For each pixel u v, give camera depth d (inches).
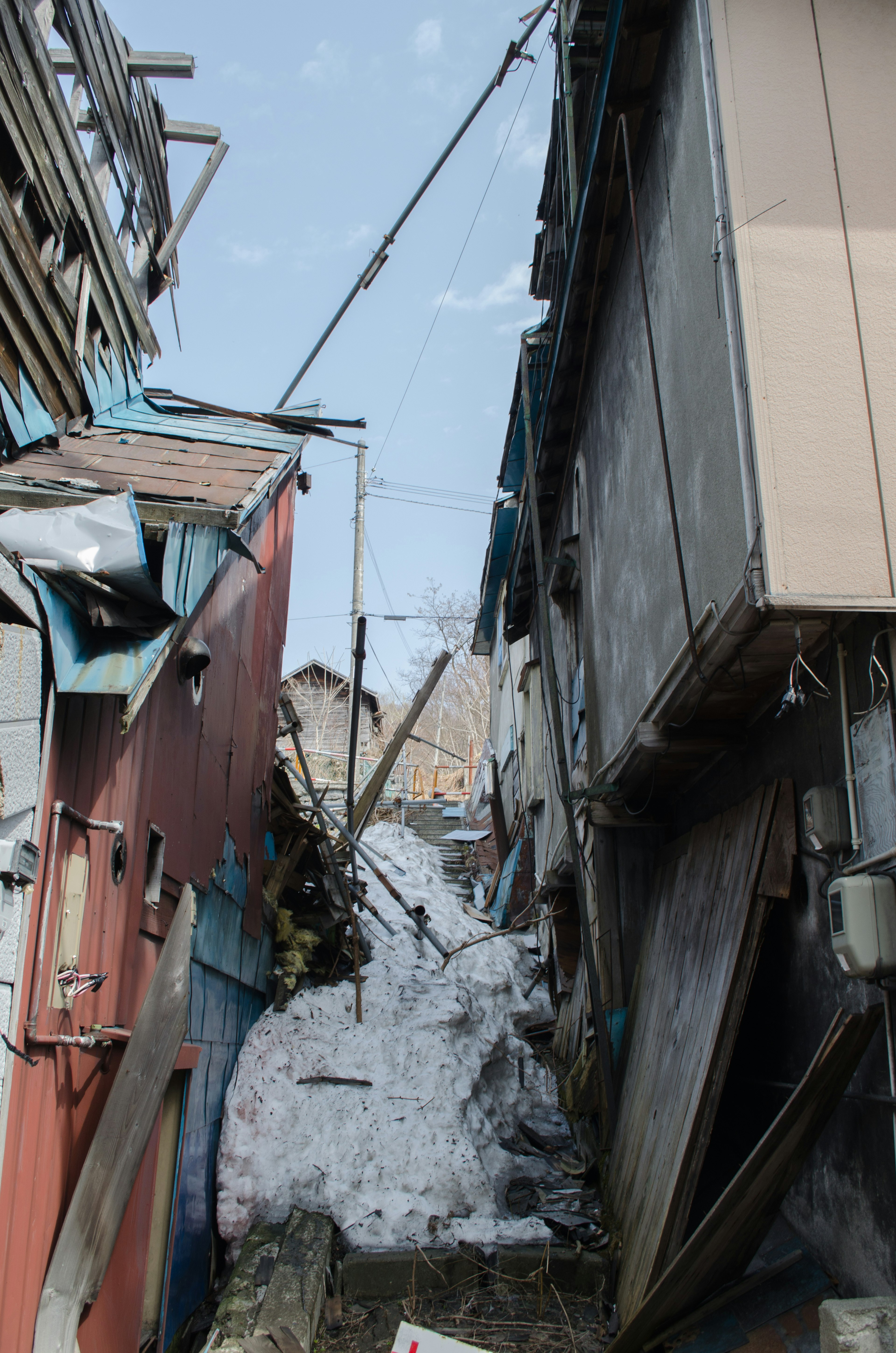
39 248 194.1
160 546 161.2
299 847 365.1
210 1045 260.4
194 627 236.4
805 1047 176.6
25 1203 129.6
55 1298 134.7
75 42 204.5
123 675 146.6
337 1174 265.0
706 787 250.1
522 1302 224.1
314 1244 233.3
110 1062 170.6
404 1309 222.5
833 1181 159.2
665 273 189.8
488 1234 247.0
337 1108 284.2
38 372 194.7
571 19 215.8
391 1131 277.7
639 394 217.2
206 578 183.3
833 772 158.7
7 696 119.2
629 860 316.8
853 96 153.6
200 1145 248.7
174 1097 227.3
